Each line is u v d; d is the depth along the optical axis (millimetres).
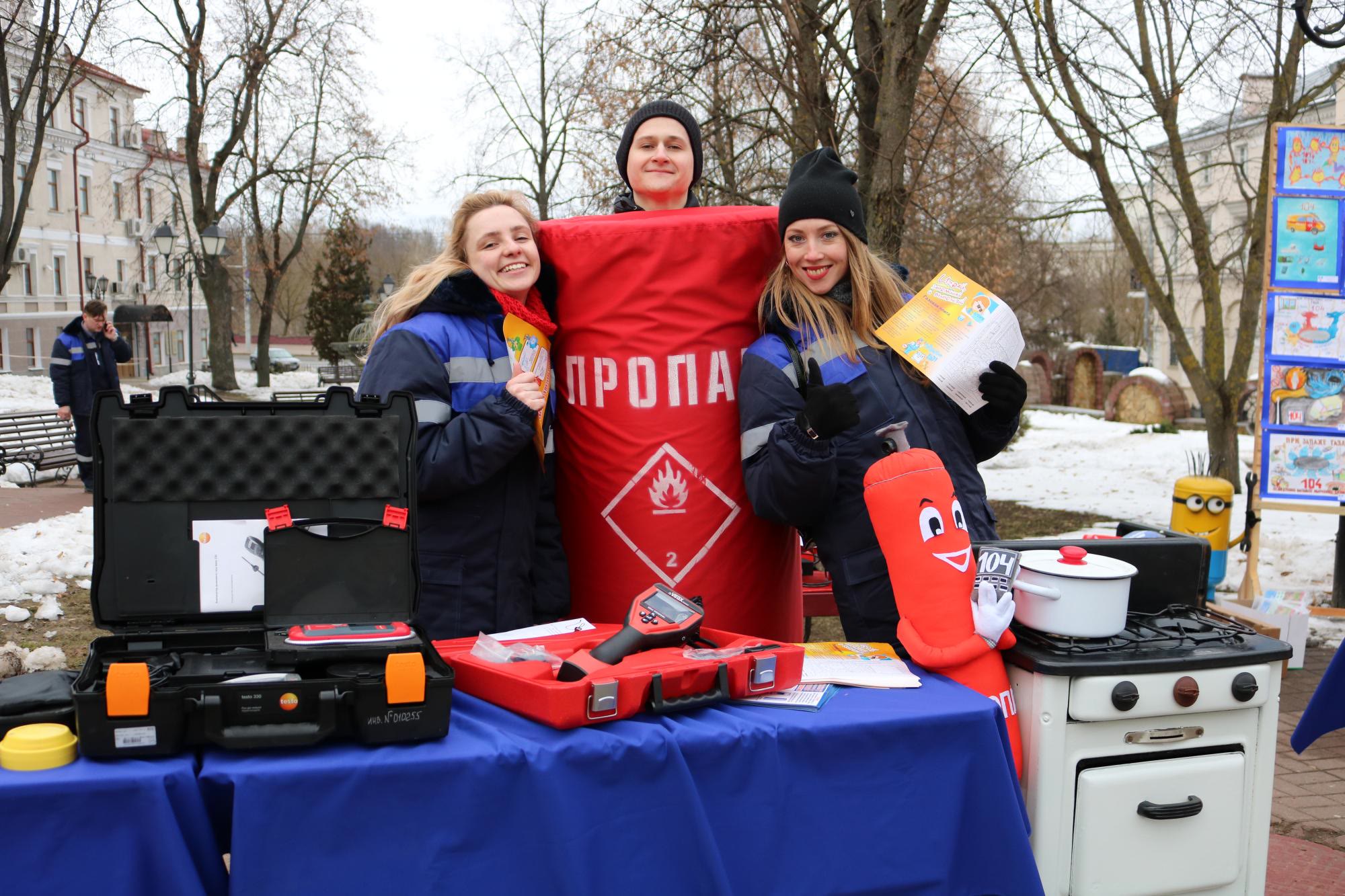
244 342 69812
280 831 1802
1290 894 3441
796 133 8422
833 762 2115
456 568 2732
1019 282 16500
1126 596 2398
